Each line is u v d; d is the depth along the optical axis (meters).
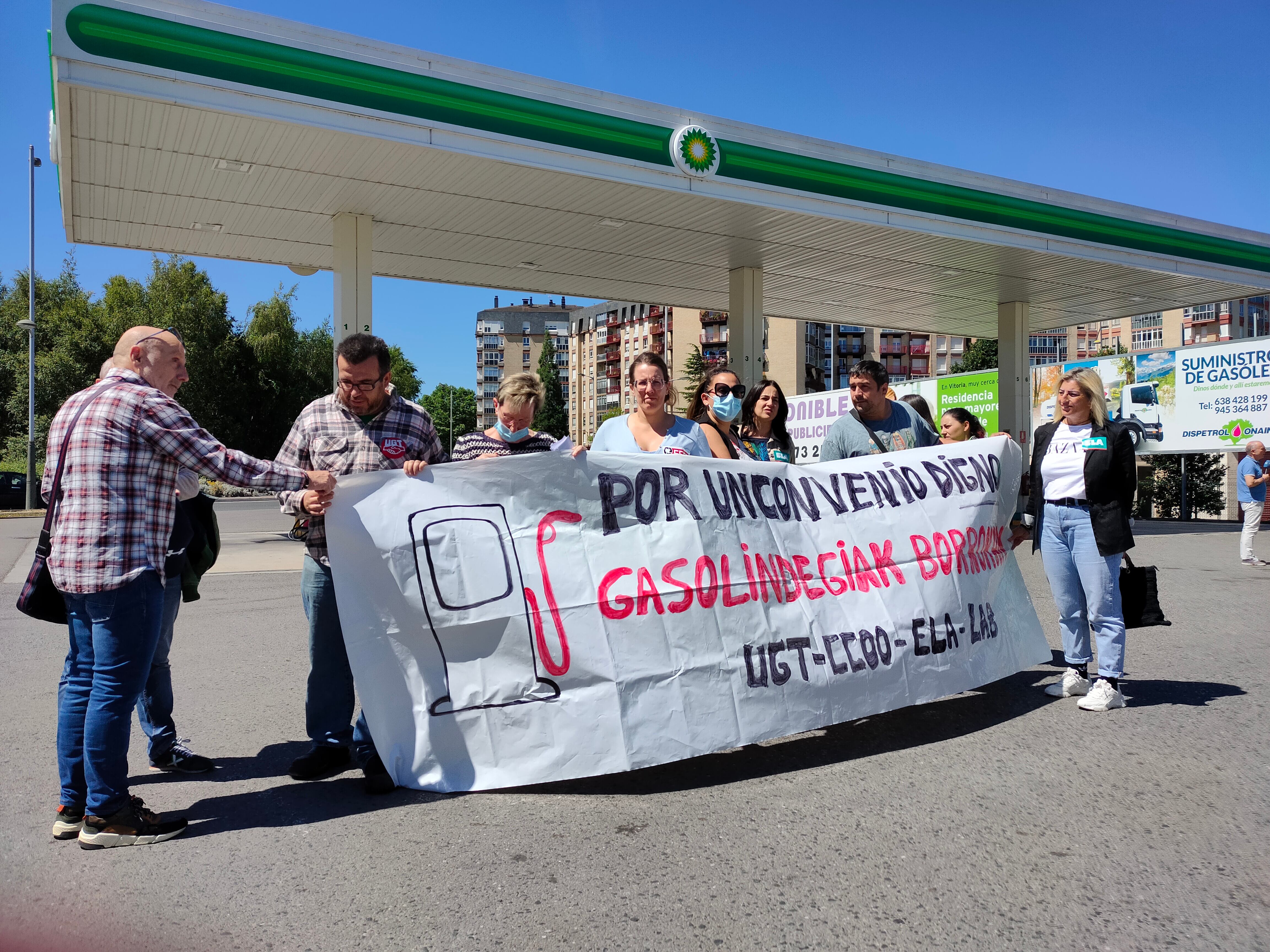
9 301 47.62
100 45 8.16
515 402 3.92
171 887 2.70
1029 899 2.59
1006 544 5.05
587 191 11.68
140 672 3.04
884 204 13.52
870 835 3.05
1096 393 4.63
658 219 13.15
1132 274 17.31
